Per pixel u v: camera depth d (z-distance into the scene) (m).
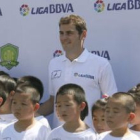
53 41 11.05
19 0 11.29
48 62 11.13
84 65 9.91
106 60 9.96
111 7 10.52
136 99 8.03
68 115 7.93
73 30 9.70
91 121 9.77
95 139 7.89
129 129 8.20
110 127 7.57
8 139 8.35
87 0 10.68
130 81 10.49
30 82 9.85
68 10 10.86
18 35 11.38
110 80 9.90
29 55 11.31
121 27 10.47
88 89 9.87
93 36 10.70
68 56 10.00
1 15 11.47
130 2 10.36
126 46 10.47
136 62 10.41
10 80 9.52
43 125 8.53
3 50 11.55
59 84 10.05
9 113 9.32
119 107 7.49
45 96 11.20
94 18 10.66
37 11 11.15
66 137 7.92
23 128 8.38
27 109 8.34
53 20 11.02
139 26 10.32
